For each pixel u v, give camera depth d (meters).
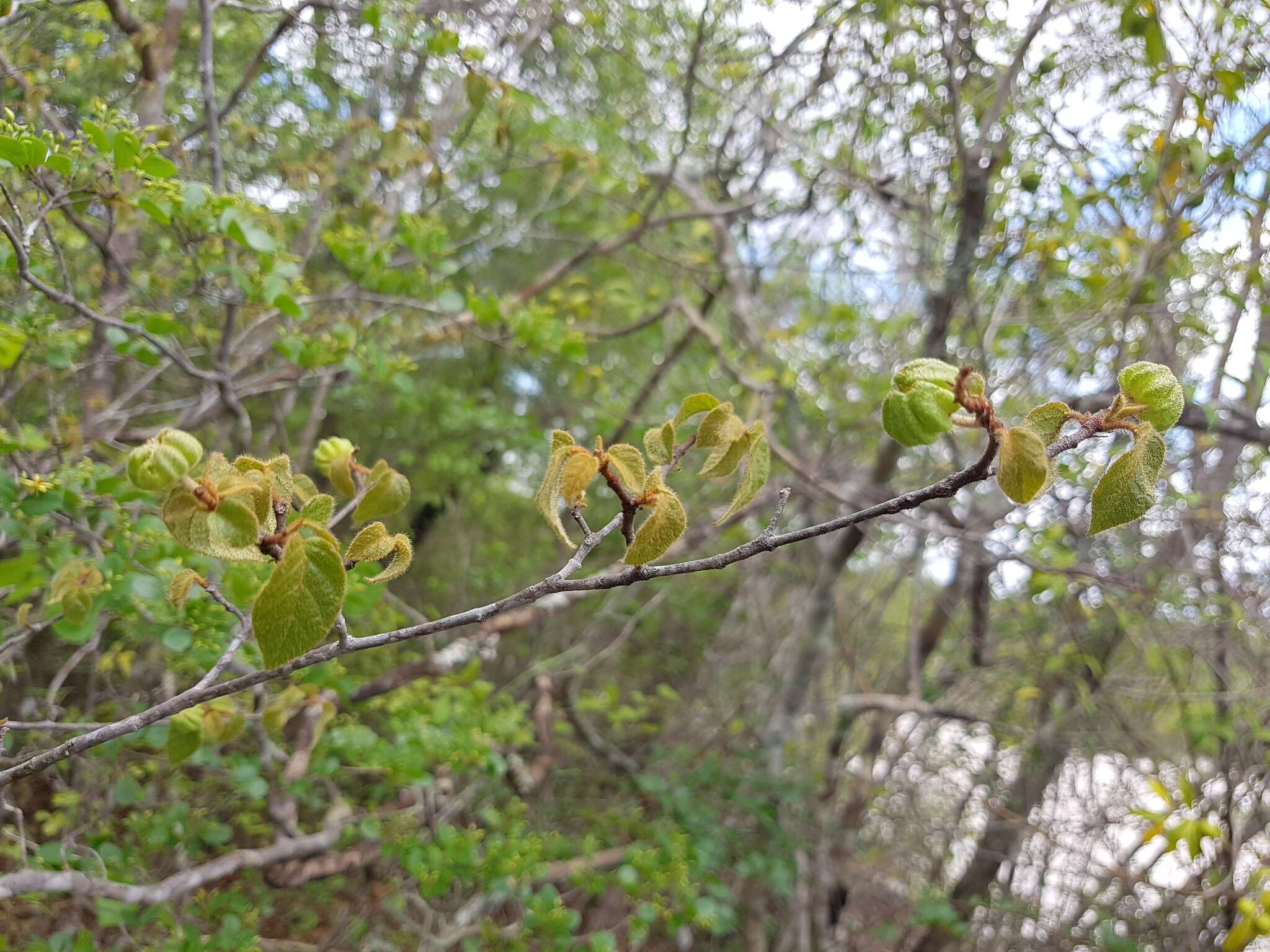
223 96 3.63
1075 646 4.73
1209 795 4.06
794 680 5.63
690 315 5.18
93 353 3.00
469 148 4.83
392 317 4.29
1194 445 4.16
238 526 0.93
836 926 5.65
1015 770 6.12
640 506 1.16
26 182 2.47
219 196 2.45
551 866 4.31
